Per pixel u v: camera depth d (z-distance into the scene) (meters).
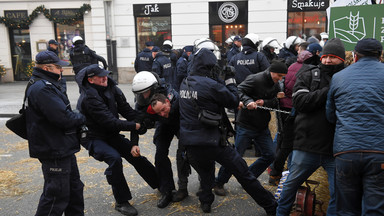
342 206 2.65
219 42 14.24
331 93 2.67
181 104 3.35
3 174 4.86
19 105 9.83
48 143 2.88
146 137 6.77
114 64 14.60
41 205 2.94
